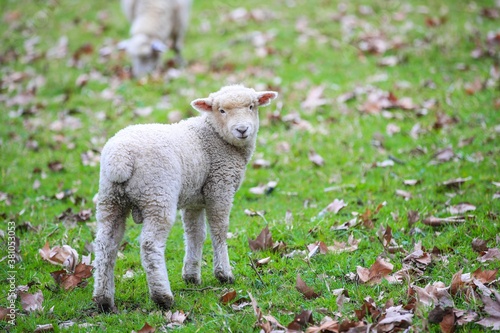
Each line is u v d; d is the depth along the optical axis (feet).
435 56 109.40
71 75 114.83
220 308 47.11
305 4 138.72
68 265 56.80
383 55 112.78
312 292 49.42
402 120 89.25
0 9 151.64
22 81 114.21
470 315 43.65
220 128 51.60
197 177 49.98
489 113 87.71
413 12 129.80
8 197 73.87
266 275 54.08
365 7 132.87
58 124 94.79
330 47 117.29
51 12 147.02
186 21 121.19
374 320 44.68
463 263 52.60
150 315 47.52
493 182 67.15
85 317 49.03
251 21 132.98
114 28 136.98
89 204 72.23
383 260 51.83
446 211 63.26
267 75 107.14
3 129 94.68
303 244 59.57
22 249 60.85
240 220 66.59
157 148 46.39
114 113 98.07
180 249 61.21
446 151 76.89
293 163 80.33
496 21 123.65
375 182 72.74
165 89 104.99
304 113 93.71
